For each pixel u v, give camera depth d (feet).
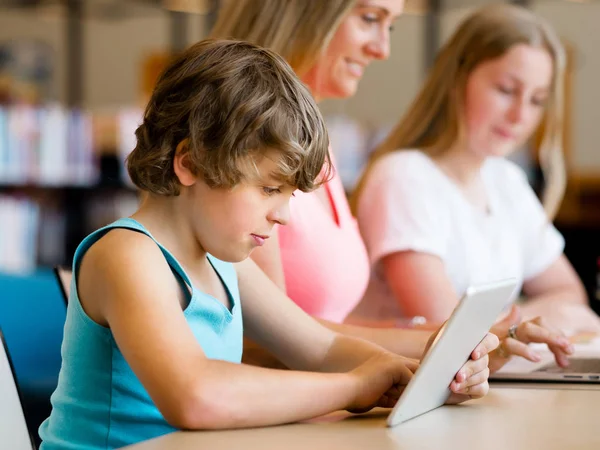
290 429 4.30
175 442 3.97
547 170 10.76
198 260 5.01
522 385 5.71
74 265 4.76
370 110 26.61
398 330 6.46
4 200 19.71
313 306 7.14
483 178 10.22
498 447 3.90
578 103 25.84
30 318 10.73
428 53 22.27
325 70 7.54
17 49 26.32
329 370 5.78
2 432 4.63
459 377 4.85
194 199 4.77
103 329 4.65
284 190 4.69
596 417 4.60
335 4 7.27
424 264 9.05
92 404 4.71
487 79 9.43
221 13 7.57
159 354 4.25
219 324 5.09
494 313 4.94
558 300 10.64
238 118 4.47
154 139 4.74
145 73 27.27
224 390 4.24
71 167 20.21
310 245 7.07
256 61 4.71
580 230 20.63
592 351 7.04
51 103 26.32
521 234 10.67
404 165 9.39
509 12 9.54
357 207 9.57
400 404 4.35
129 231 4.68
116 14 20.18
